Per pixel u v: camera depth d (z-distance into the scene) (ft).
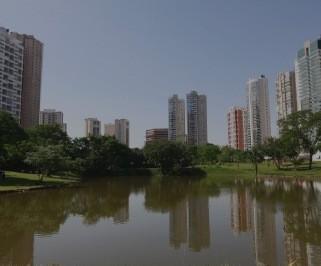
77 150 403.75
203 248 78.43
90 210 138.00
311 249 75.20
